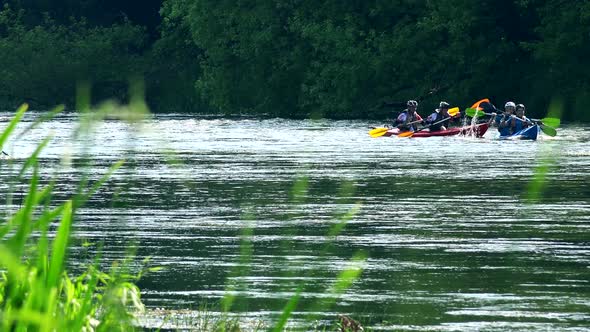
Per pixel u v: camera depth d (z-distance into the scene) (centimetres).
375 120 15625
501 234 4306
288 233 4338
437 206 5253
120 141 10644
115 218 4834
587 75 15650
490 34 16700
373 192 5900
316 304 2811
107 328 1634
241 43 18462
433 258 3734
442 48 16925
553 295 3075
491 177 6731
